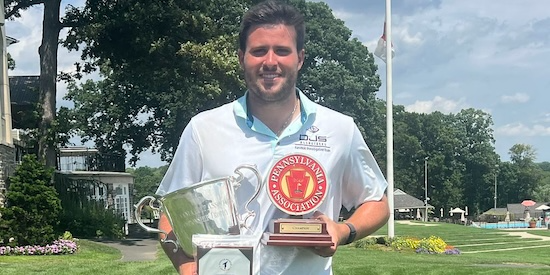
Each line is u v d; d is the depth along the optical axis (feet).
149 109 147.23
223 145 8.57
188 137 8.80
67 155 100.78
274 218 8.43
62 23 78.43
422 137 314.76
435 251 64.18
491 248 87.76
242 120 8.61
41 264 40.01
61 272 35.12
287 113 8.64
